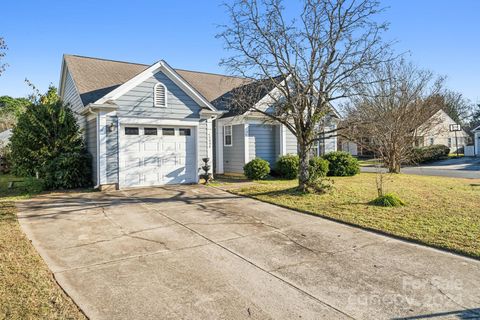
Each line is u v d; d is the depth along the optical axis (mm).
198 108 12125
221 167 15562
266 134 15094
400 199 8320
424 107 17203
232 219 6766
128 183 10906
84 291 3541
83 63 14742
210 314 3057
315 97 9453
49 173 10672
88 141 12008
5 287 3545
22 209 7699
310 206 7758
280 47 9070
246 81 10055
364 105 16047
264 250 4875
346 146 37312
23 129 11633
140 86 11000
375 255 4609
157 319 2977
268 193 9641
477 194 9297
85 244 5188
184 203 8453
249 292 3512
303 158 9703
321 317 2994
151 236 5613
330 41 8789
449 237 5203
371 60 9281
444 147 29078
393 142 15594
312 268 4172
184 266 4262
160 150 11523
